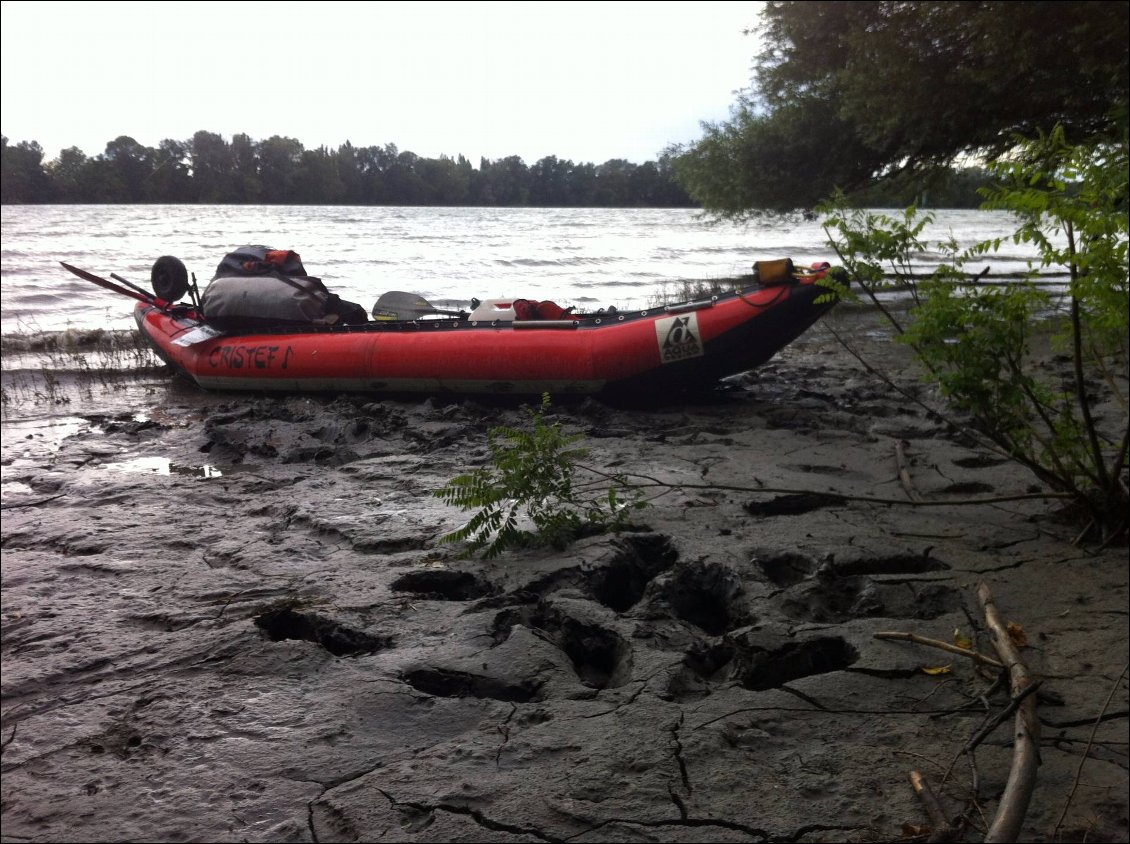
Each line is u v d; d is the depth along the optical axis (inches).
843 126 756.0
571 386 345.1
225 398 416.2
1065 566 183.3
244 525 226.8
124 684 144.3
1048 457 251.6
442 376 358.6
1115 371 399.2
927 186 813.2
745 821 107.0
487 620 163.5
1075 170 170.9
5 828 108.5
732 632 156.9
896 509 224.4
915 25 634.2
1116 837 103.0
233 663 149.6
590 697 136.4
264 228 2726.4
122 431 348.8
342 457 297.1
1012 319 194.9
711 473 258.5
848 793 112.3
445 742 124.7
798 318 321.1
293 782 116.2
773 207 847.1
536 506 205.3
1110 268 168.4
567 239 2306.8
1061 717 127.8
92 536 218.7
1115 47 554.6
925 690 136.8
